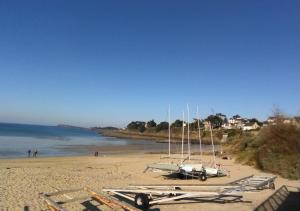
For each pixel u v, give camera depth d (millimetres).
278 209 10328
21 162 29172
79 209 10867
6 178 16938
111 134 150875
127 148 65750
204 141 86438
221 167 25047
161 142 100938
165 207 11414
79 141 83750
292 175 19344
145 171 22828
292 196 12648
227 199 12617
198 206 11594
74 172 21219
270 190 14477
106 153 49406
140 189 12148
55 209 10078
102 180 18031
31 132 120250
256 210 9766
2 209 10711
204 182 18828
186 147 74000
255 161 25984
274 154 22656
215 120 105562
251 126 103438
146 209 11086
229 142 62250
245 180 13406
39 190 14055
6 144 57438
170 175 21453
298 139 22688
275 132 24578
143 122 169250
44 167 24188
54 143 68562
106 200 11227
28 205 11273
